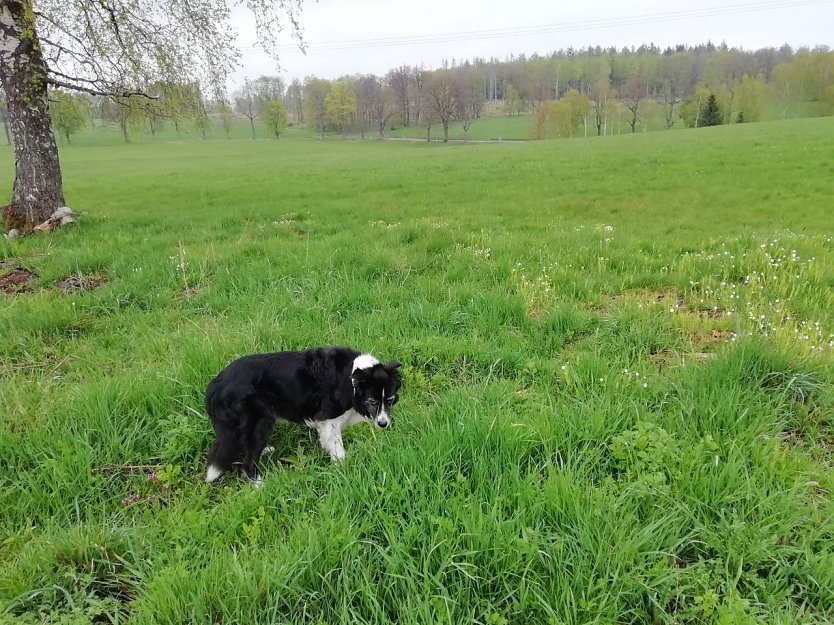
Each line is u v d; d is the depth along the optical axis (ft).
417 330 20.35
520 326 20.98
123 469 13.50
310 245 33.01
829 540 9.77
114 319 22.52
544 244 32.48
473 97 399.24
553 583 9.07
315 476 12.61
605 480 11.29
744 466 11.36
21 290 27.02
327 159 136.67
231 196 64.08
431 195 61.21
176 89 44.11
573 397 15.26
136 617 9.09
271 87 361.10
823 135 94.63
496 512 10.27
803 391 14.62
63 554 10.40
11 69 36.37
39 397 16.17
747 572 9.32
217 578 9.41
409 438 13.28
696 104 286.05
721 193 55.06
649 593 8.96
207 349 17.58
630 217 46.11
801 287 22.59
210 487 12.99
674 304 22.38
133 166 138.31
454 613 8.84
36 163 38.47
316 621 8.88
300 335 19.27
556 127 290.56
